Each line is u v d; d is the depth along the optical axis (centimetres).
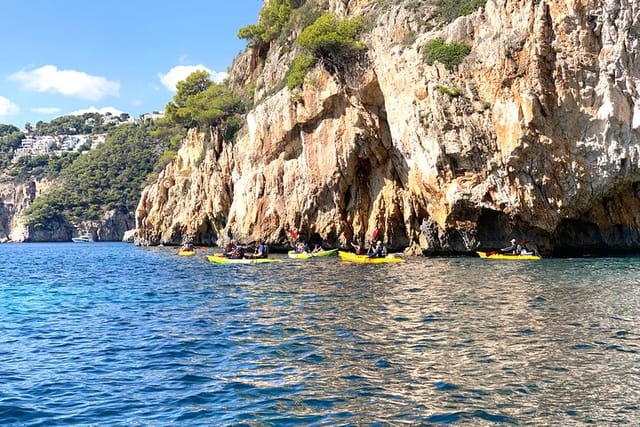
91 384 1190
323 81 4903
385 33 4575
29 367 1341
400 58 4303
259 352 1399
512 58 3603
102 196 16638
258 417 967
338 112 4891
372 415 959
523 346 1360
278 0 7494
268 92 6206
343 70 4762
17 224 18112
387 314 1831
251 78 7881
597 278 2592
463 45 3981
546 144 3566
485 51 3812
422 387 1090
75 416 999
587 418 925
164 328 1773
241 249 4525
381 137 4700
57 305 2428
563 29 3469
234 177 6544
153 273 3928
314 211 5200
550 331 1512
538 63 3503
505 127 3669
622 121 3484
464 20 4047
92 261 5925
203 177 7506
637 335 1451
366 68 4662
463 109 3847
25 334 1761
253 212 5656
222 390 1119
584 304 1906
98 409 1033
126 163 17275
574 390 1052
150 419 977
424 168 4091
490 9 3878
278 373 1215
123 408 1035
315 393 1078
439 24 4275
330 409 994
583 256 3909
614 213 3956
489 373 1161
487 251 4100
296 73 5188
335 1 5738
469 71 3894
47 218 16362
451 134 3869
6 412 1021
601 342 1384
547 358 1257
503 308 1873
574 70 3469
